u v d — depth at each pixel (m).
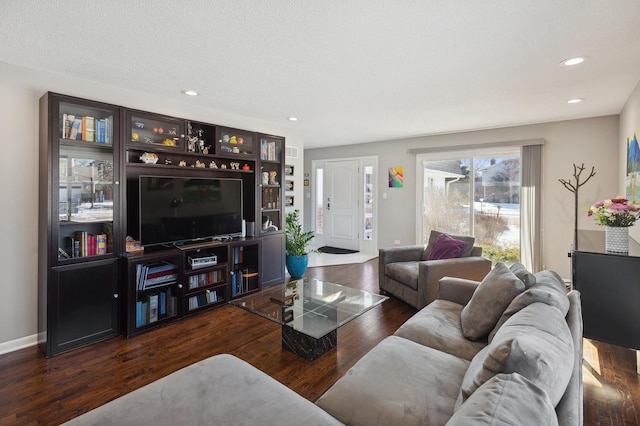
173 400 1.27
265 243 4.14
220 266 3.55
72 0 1.64
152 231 3.14
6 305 2.51
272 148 4.42
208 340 2.75
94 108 2.70
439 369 1.47
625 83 2.88
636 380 2.15
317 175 7.12
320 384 2.12
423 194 5.61
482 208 5.03
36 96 2.58
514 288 1.75
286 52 2.25
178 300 3.17
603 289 2.26
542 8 1.73
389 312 3.41
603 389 2.06
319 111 3.83
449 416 1.17
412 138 5.66
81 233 2.71
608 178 4.06
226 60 2.38
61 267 2.51
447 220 5.37
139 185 3.05
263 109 3.74
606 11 1.75
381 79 2.77
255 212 4.11
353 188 6.56
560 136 4.34
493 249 4.94
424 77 2.73
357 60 2.38
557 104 3.55
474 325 1.83
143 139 3.09
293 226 4.85
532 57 2.34
